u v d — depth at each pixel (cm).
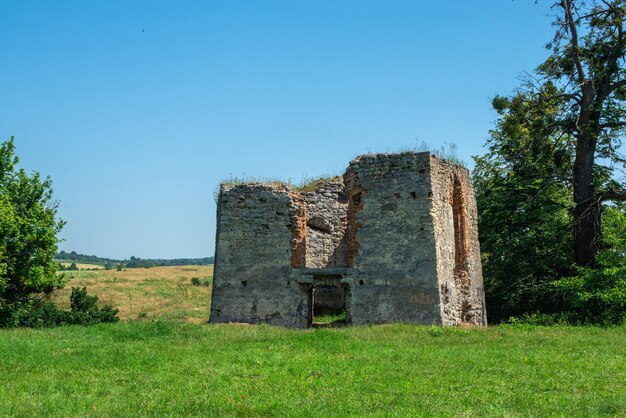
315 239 2808
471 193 2588
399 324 2053
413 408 983
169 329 1970
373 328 1978
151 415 963
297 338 1800
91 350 1583
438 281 2134
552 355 1486
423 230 2177
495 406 993
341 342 1705
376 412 960
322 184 2892
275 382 1201
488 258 3216
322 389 1138
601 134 2986
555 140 3070
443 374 1263
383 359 1445
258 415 966
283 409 991
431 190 2191
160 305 3862
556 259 2981
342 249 2830
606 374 1243
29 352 1551
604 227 2564
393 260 2195
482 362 1391
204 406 1012
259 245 2361
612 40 2812
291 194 2394
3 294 2678
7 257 2656
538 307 2984
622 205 2995
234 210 2409
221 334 1909
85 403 1034
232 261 2377
